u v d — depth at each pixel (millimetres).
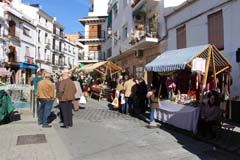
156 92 11148
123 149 7672
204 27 14375
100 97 21953
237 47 12000
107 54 39031
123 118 13148
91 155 7113
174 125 10836
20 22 45125
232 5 12312
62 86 10773
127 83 14758
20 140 8656
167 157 6930
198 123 9375
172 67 10828
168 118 11328
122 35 28266
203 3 14406
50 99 10883
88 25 45969
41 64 54125
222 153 7391
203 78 10570
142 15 23438
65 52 68188
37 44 52719
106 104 19297
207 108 9047
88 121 12273
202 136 9125
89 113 14891
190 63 10258
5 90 12055
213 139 8727
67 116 10852
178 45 17031
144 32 20672
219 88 11742
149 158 6840
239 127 10234
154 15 19766
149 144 8227
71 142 8461
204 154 7250
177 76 13062
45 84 10844
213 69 10773
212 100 9016
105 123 11789
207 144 8297
